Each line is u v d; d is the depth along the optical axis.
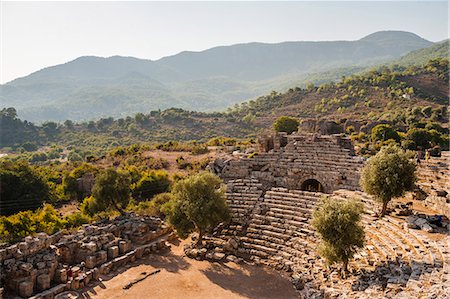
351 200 35.53
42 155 188.25
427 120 136.88
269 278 39.22
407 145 92.25
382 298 26.08
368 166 41.88
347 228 33.56
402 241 34.59
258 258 43.41
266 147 68.00
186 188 46.38
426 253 31.00
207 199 45.75
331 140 59.66
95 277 38.88
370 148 91.50
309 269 38.62
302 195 50.22
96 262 40.69
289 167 57.75
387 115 157.25
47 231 50.19
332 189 53.88
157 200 65.94
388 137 100.88
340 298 29.44
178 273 40.84
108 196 53.97
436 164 51.69
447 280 25.66
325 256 34.47
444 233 34.81
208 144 124.38
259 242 45.66
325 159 56.78
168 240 50.97
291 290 36.62
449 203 40.44
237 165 62.38
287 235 45.03
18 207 70.62
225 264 42.97
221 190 47.19
